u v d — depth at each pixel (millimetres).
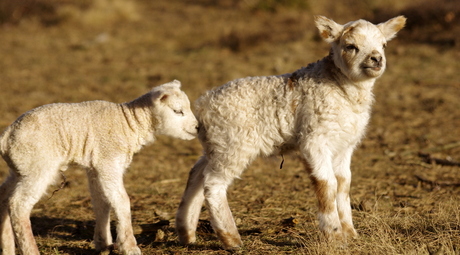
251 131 10188
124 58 32188
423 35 31078
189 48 33969
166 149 19344
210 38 35469
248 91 10352
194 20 40781
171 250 10367
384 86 25094
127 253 9617
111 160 9859
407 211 12047
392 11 33969
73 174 16609
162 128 10672
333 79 10141
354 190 14195
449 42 29641
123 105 10445
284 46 31891
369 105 10547
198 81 26844
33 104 23781
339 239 9750
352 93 10109
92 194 10383
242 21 38938
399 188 14250
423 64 27422
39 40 36875
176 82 11180
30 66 30719
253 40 32938
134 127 10359
